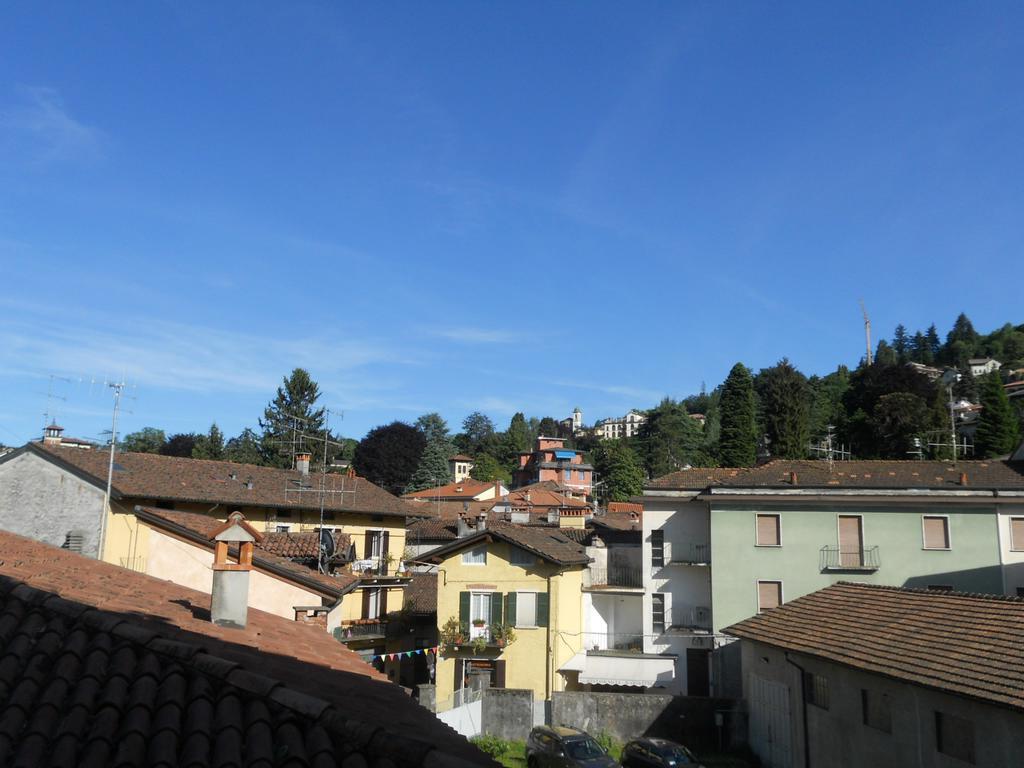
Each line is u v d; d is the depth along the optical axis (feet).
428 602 151.94
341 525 132.36
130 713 19.89
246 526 38.37
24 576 32.42
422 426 444.55
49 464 99.66
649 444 420.77
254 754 18.42
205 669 22.21
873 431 260.01
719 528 123.95
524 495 286.46
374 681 32.48
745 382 266.16
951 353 633.61
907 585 115.85
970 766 57.26
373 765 18.74
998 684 55.62
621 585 140.36
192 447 331.98
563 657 125.18
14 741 18.74
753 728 96.22
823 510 120.78
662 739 89.81
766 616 97.60
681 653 128.36
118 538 98.12
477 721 104.27
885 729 68.33
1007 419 235.40
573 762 82.89
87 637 24.31
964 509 116.06
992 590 112.78
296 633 43.19
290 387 296.30
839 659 73.77
